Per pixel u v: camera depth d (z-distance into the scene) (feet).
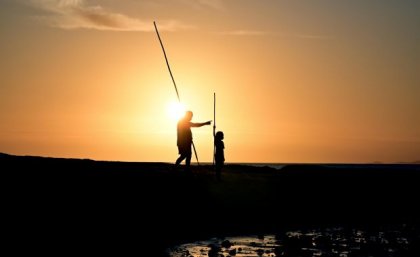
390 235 57.06
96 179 57.93
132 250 41.04
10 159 62.59
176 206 54.49
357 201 74.38
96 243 41.39
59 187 52.65
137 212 50.62
